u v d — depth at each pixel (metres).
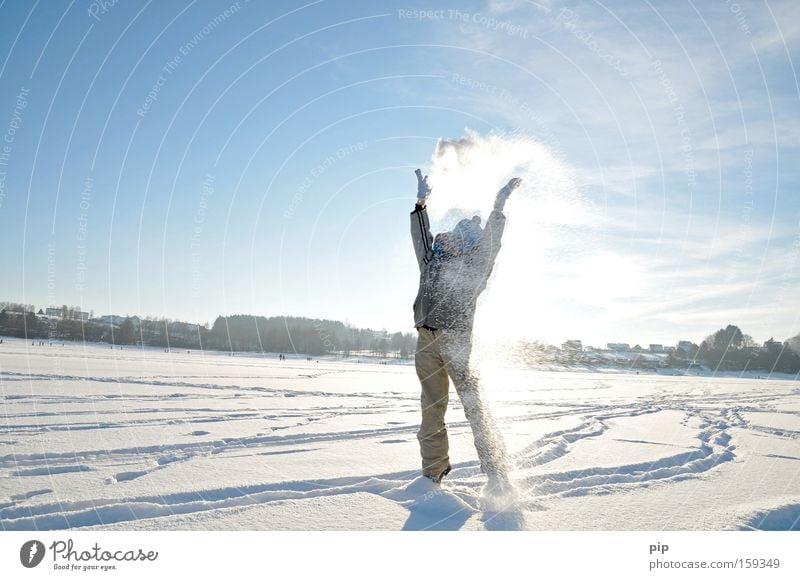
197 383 12.05
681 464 3.82
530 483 2.95
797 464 3.78
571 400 10.05
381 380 17.09
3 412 5.77
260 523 2.23
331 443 4.43
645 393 13.32
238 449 4.04
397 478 3.10
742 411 8.20
